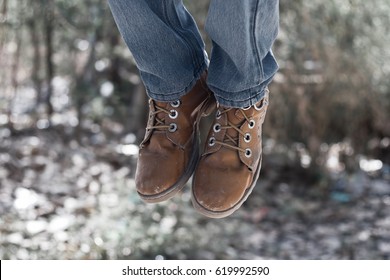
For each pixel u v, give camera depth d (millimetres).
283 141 7875
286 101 7566
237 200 2748
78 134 8766
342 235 6941
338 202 7809
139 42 2625
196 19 7129
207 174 2744
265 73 2615
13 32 8234
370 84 7562
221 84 2613
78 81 8977
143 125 9258
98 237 5992
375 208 7633
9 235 6102
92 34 8516
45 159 8039
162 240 6047
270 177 8211
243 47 2494
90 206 6855
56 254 5770
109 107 9430
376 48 7566
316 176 8117
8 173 7578
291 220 7336
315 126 7703
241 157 2756
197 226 6629
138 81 9141
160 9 2623
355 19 7434
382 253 6492
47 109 9023
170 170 2752
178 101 2758
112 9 2617
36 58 8594
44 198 7066
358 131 7938
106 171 7961
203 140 7695
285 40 7426
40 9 8070
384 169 8609
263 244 6656
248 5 2436
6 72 8734
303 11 7340
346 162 8133
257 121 2770
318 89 7555
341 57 7410
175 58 2643
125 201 6613
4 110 9117
